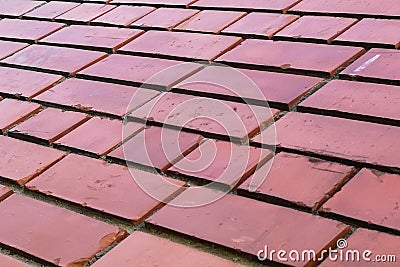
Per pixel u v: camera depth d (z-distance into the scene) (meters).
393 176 1.67
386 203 1.58
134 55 2.53
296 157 1.80
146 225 1.67
